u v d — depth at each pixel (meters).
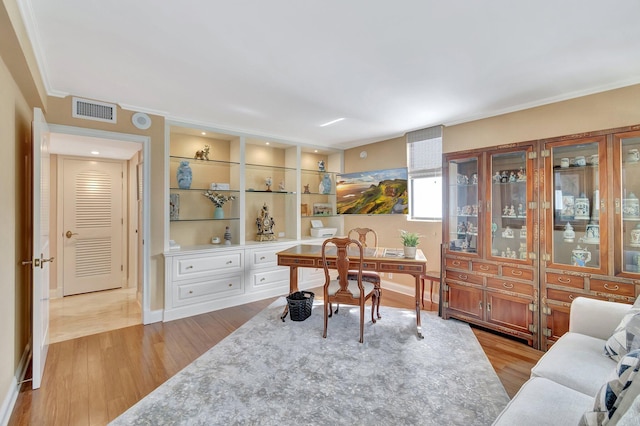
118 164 4.89
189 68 2.38
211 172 4.18
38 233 2.18
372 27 1.85
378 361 2.48
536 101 3.07
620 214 2.36
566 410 1.26
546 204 2.71
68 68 2.36
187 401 1.99
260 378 2.25
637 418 0.77
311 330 3.12
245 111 3.41
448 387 2.13
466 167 3.37
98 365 2.46
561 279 2.61
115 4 1.62
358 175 5.07
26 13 1.64
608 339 1.78
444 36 1.95
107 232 4.80
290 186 4.86
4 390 1.87
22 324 2.42
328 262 3.28
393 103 3.16
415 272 2.98
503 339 2.92
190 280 3.60
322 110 3.38
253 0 1.60
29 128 2.56
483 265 3.10
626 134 2.33
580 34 1.92
